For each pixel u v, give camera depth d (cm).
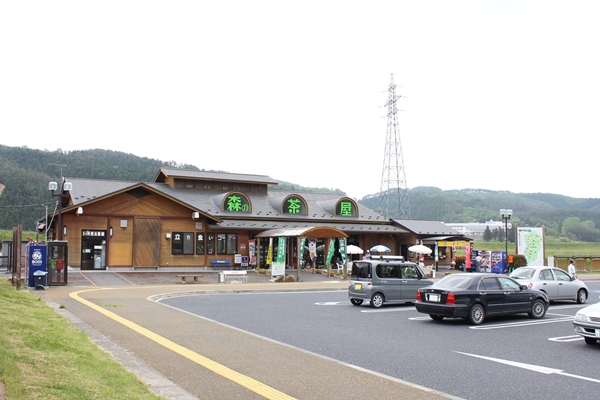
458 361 1044
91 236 3412
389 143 6631
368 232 4428
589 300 2391
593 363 1047
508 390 833
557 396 802
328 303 2145
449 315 1560
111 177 10438
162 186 4269
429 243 4628
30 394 595
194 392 773
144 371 883
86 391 663
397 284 2083
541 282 2128
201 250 3784
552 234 14600
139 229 3553
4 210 7869
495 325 1573
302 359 1012
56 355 845
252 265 3916
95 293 2227
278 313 1772
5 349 787
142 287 2619
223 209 3981
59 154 11462
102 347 1067
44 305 1628
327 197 5044
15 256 2333
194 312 1770
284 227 4044
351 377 880
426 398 766
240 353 1060
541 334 1410
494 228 14175
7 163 9819
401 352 1128
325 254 4284
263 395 763
